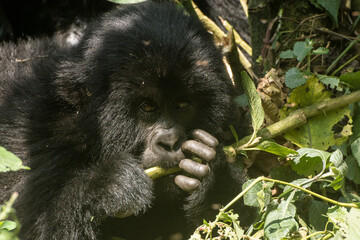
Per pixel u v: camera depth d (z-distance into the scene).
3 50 14.40
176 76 9.36
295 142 10.27
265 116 10.57
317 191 10.39
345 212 7.94
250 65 13.52
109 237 10.02
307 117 10.31
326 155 8.88
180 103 9.77
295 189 8.51
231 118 10.70
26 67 12.50
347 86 10.72
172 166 9.38
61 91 10.22
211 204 9.88
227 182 9.84
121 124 9.66
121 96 9.55
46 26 18.55
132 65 9.41
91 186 9.27
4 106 10.83
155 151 9.43
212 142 9.26
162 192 10.02
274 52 11.61
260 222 8.68
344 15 11.27
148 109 9.70
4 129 10.34
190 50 9.55
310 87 10.33
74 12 18.11
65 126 10.06
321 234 8.66
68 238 9.17
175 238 11.06
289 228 7.94
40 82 10.70
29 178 9.73
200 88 9.62
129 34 9.78
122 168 9.24
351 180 10.64
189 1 13.16
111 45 9.80
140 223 10.89
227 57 12.35
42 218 9.34
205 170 8.85
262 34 12.41
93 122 9.85
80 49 10.54
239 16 17.47
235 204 9.95
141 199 9.04
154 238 11.12
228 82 10.73
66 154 9.97
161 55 9.36
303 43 10.82
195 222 10.04
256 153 10.02
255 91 9.41
